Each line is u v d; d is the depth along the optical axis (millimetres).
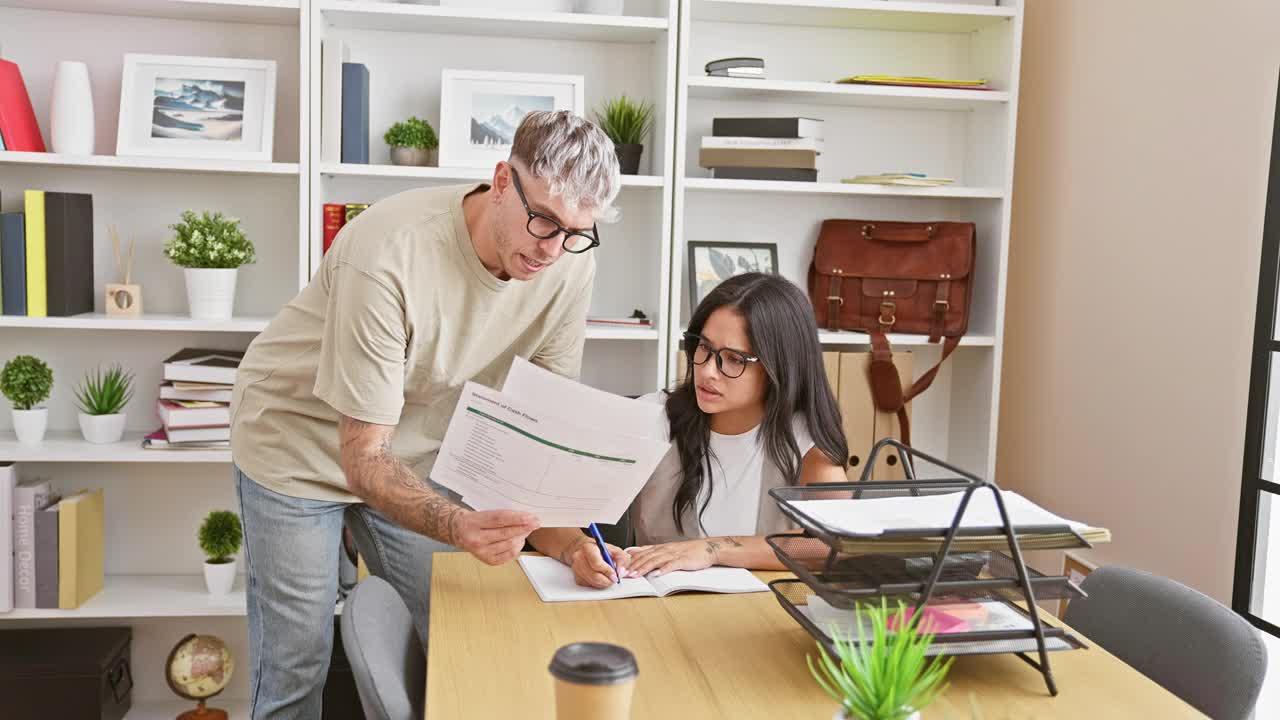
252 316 2938
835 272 3066
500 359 1950
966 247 2996
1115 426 2664
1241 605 2238
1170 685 1467
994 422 3008
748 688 1185
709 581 1562
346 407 1638
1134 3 2615
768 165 2920
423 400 1923
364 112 2766
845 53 3146
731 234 3166
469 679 1200
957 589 1212
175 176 2922
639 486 1463
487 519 1471
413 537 2066
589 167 1510
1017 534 1227
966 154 3213
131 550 3031
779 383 1815
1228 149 2299
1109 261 2703
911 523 1236
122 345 2963
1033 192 3066
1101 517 2717
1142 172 2580
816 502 1335
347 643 1222
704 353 1809
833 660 1241
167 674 2826
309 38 2682
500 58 2984
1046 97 3008
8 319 2609
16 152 2604
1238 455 2250
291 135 2941
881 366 2934
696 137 3125
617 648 878
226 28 2883
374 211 1701
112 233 2904
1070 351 2871
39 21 2814
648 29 2828
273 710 1954
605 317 3100
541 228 1545
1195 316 2391
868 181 2887
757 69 2879
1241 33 2266
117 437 2799
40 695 2727
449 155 2789
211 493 3043
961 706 1151
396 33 2941
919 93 2914
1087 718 1126
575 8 2855
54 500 2820
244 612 2812
